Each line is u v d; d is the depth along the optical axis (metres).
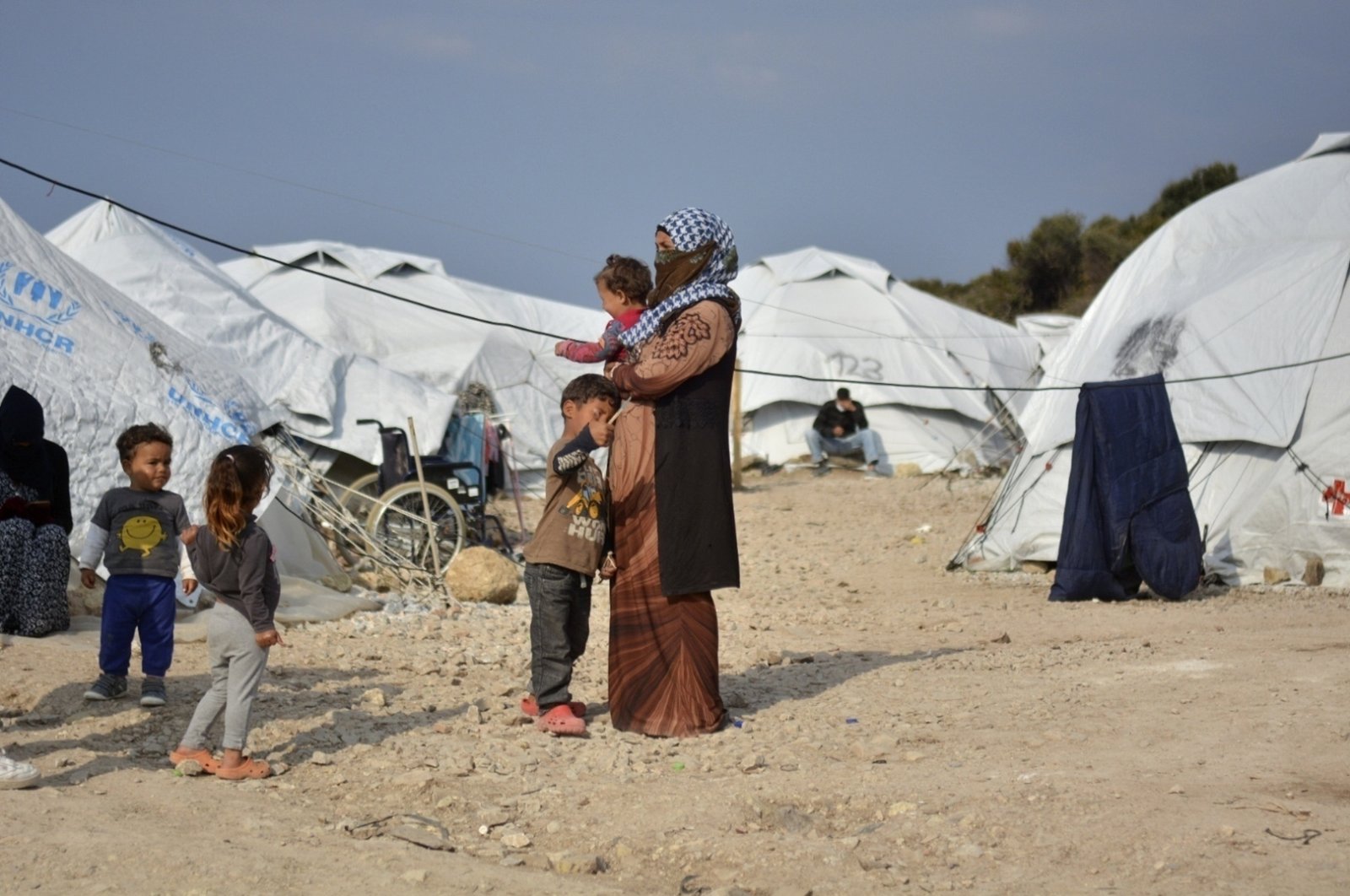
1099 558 11.59
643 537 6.29
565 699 6.30
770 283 29.77
